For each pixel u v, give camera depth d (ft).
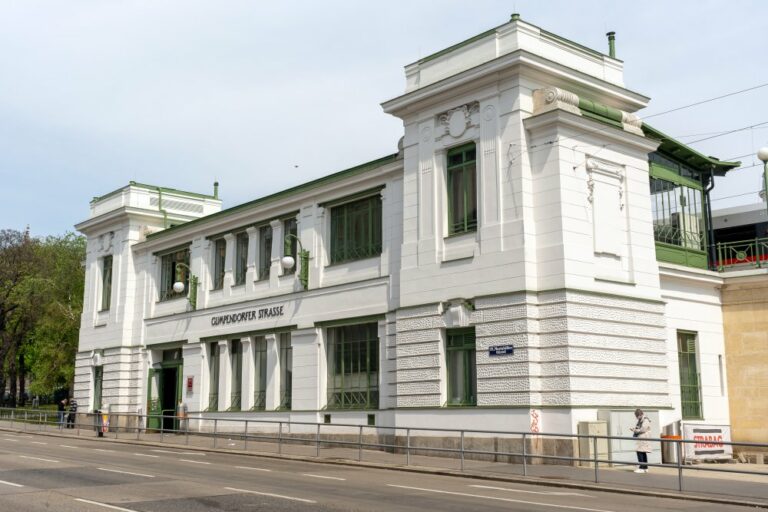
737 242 106.01
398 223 95.30
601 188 83.35
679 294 94.84
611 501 49.39
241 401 116.57
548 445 75.20
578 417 74.69
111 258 153.89
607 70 90.63
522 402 76.13
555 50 85.35
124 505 43.93
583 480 61.11
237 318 119.24
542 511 42.65
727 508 47.42
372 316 96.53
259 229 119.75
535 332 77.51
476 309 81.76
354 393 98.58
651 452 76.74
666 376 85.10
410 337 88.53
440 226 87.30
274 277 114.01
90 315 155.74
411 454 86.02
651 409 81.51
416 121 91.61
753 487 57.31
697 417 94.12
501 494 51.62
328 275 104.73
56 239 239.09
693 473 69.10
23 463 69.92
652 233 88.22
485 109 83.97
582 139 82.02
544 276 78.33
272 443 106.52
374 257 98.22
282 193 112.68
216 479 58.23
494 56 83.56
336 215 106.42
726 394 98.63
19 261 203.10
